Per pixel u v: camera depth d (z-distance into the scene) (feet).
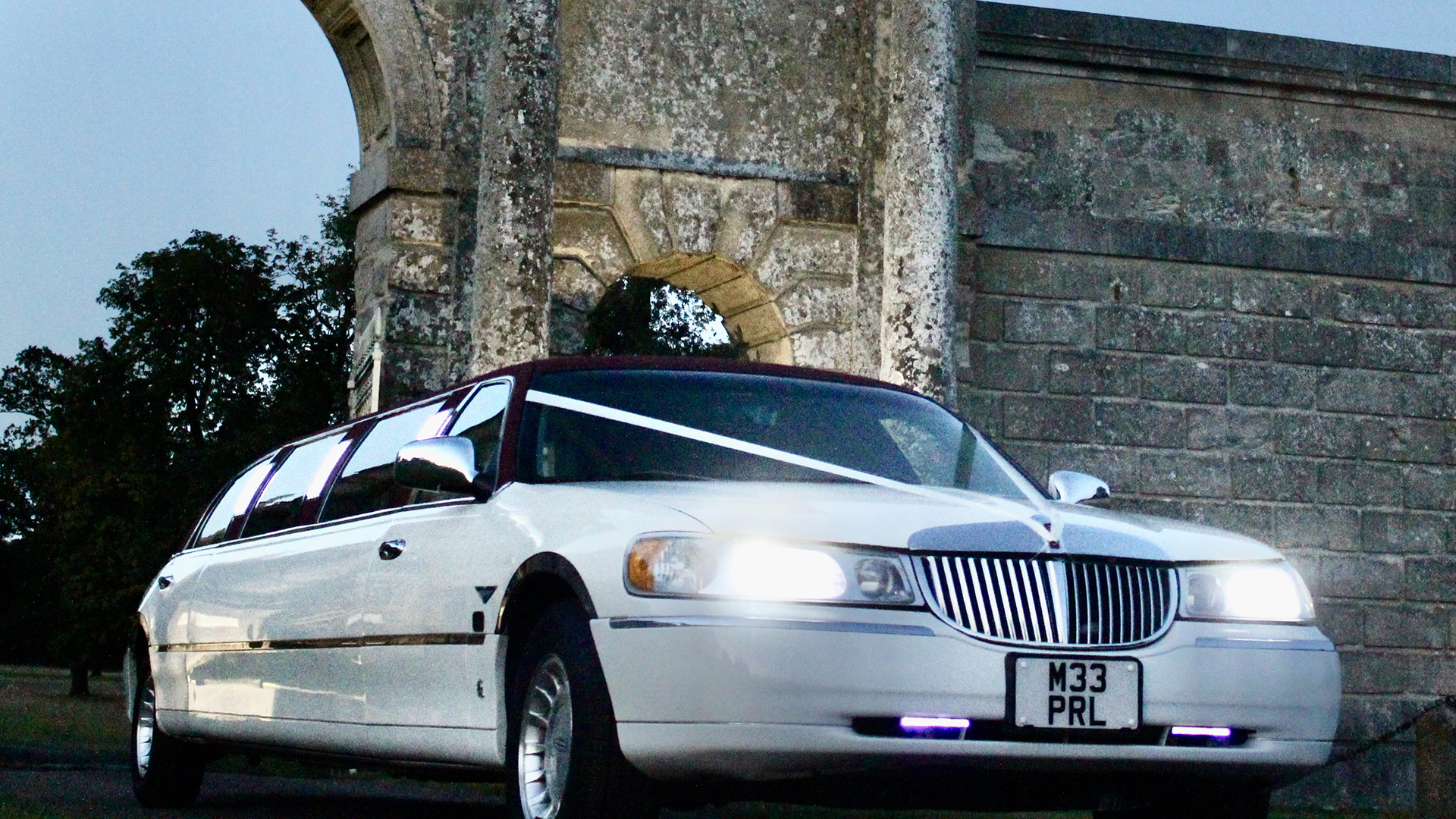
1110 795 16.98
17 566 192.85
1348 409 50.70
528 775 17.34
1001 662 15.87
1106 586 16.65
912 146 45.06
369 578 21.11
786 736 15.28
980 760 15.79
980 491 19.89
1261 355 50.29
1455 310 52.08
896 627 15.67
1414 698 49.90
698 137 46.37
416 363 43.37
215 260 159.53
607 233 45.21
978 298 48.44
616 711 15.85
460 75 44.65
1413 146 52.39
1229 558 17.70
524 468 19.22
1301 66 50.83
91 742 67.31
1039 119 49.62
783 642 15.35
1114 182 49.88
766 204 46.62
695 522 16.07
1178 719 16.53
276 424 155.22
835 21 48.03
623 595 15.96
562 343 44.45
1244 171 50.93
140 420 157.38
